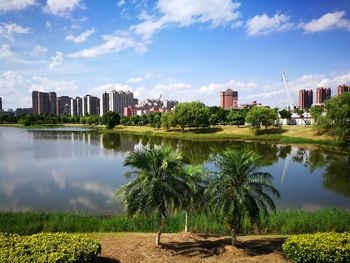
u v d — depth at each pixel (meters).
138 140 113.00
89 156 73.06
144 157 19.94
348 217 26.38
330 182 46.69
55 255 14.72
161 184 19.45
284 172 54.56
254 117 115.31
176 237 22.31
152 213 19.50
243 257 18.09
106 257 18.03
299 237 17.27
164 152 20.50
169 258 18.03
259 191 20.19
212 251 19.22
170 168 19.75
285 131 115.44
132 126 188.25
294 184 45.44
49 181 46.50
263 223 24.83
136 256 18.28
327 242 16.27
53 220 25.81
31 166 59.75
